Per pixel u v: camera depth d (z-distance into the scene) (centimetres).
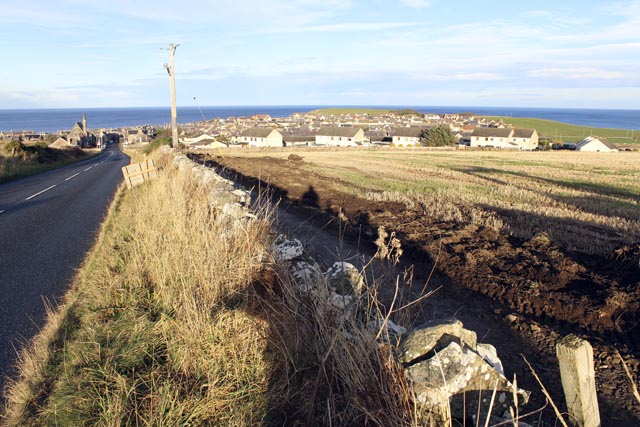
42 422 402
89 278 743
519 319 607
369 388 338
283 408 390
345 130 10138
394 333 410
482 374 329
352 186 2041
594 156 5025
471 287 732
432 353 346
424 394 318
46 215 1387
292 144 10325
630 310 608
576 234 1044
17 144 3788
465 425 328
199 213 823
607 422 406
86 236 1091
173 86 3497
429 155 5041
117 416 384
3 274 808
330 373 392
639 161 4166
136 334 515
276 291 545
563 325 597
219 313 510
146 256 726
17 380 471
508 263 823
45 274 802
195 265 612
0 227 1214
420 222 1205
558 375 476
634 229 1121
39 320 612
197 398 405
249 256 622
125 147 10644
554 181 2430
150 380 437
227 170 2633
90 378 441
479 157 4700
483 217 1282
